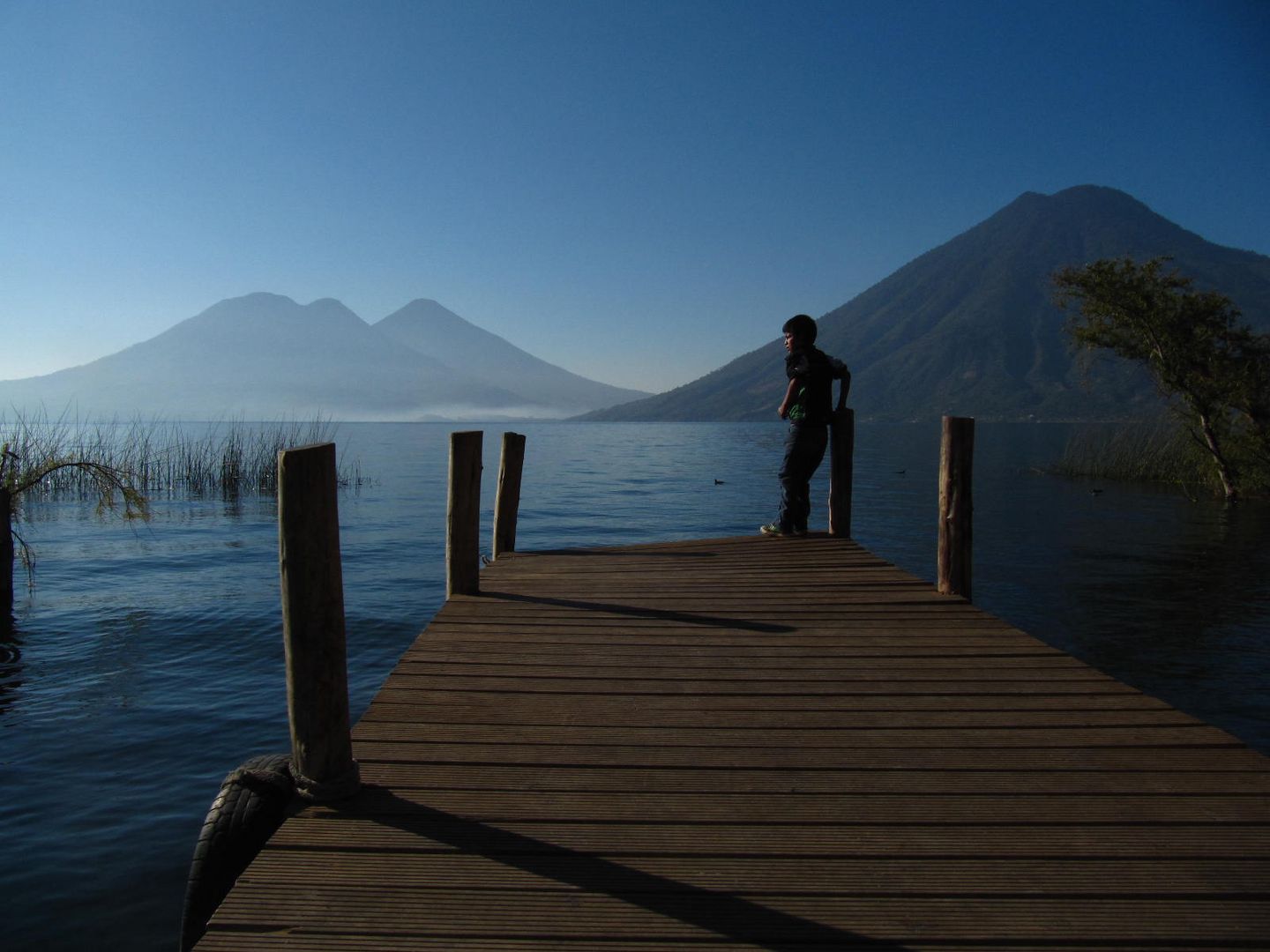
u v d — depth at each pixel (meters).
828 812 2.25
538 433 125.31
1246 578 11.38
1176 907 1.81
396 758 2.59
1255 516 18.39
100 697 5.81
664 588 5.10
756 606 4.63
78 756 4.76
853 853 2.03
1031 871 1.95
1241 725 5.91
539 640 3.94
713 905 1.82
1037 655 3.71
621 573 5.59
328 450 2.28
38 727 5.22
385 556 12.73
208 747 4.91
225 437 46.91
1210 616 9.20
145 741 5.00
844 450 6.90
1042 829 2.15
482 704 3.07
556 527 17.11
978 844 2.08
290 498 2.21
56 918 3.20
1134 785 2.41
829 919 1.77
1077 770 2.51
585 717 2.95
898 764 2.56
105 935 3.09
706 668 3.52
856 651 3.76
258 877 1.92
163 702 5.73
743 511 20.41
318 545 2.25
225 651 7.05
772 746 2.70
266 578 10.44
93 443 22.98
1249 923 1.75
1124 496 22.95
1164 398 21.72
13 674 6.36
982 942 1.69
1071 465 31.52
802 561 6.00
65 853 3.68
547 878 1.92
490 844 2.07
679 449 64.00
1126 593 10.45
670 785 2.41
